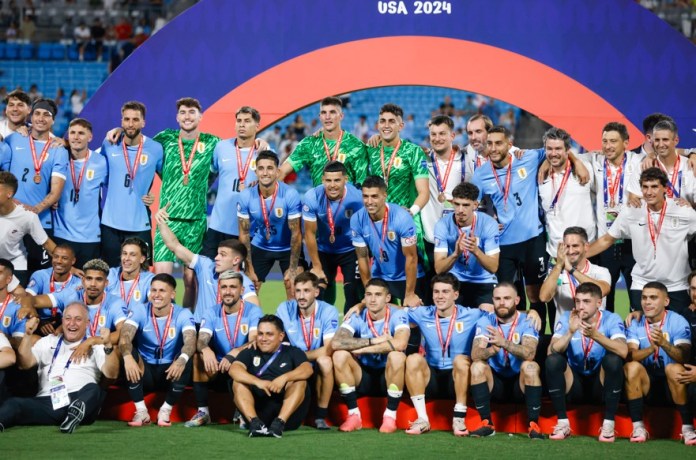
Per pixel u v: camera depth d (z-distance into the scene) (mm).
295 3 11117
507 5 11062
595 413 8500
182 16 11117
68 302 9211
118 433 8234
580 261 8953
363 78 11109
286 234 10055
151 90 11156
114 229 10180
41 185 9984
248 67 11164
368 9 11117
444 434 8375
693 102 11039
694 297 8453
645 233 9117
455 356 8648
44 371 8609
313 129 25125
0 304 8953
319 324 8805
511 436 8305
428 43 11102
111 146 10211
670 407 8414
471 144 10195
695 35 23797
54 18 25438
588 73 11055
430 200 10289
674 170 9453
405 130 24953
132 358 8586
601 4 11016
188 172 10227
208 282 9570
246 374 8328
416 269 9414
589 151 10992
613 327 8375
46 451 7496
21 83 25109
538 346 8664
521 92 11062
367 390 8727
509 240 9758
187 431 8375
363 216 9438
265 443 7875
